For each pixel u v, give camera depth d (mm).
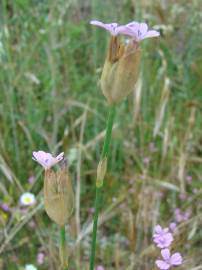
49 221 108
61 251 58
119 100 52
